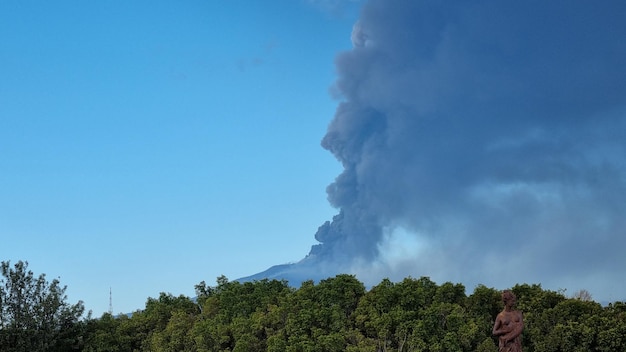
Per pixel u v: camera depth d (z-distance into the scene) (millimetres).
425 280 36969
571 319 32500
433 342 32625
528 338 32625
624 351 30891
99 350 37406
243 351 34531
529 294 35031
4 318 37781
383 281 37000
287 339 35375
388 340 33781
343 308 36469
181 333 37531
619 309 33500
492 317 34688
